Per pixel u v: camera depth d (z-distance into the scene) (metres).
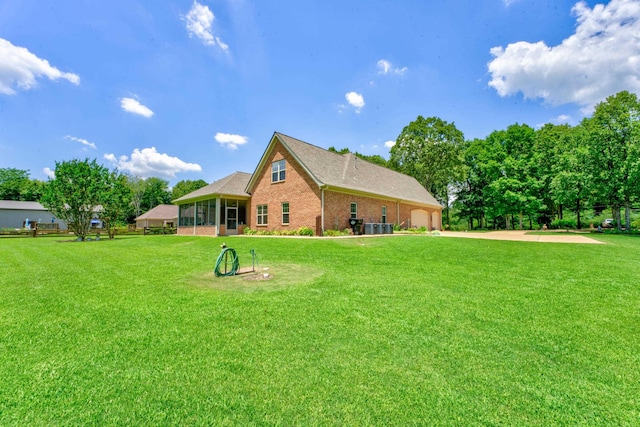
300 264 8.04
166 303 4.61
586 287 5.45
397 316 4.00
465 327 3.63
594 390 2.38
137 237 22.16
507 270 6.97
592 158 23.48
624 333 3.47
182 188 73.75
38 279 6.43
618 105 22.58
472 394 2.33
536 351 3.03
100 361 2.85
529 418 2.06
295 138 19.66
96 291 5.37
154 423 2.03
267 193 19.84
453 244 11.79
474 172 37.06
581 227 31.47
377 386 2.43
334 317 3.96
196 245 13.54
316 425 2.01
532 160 31.25
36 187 51.78
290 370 2.67
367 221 20.31
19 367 2.73
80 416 2.10
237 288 5.50
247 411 2.15
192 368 2.71
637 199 23.16
